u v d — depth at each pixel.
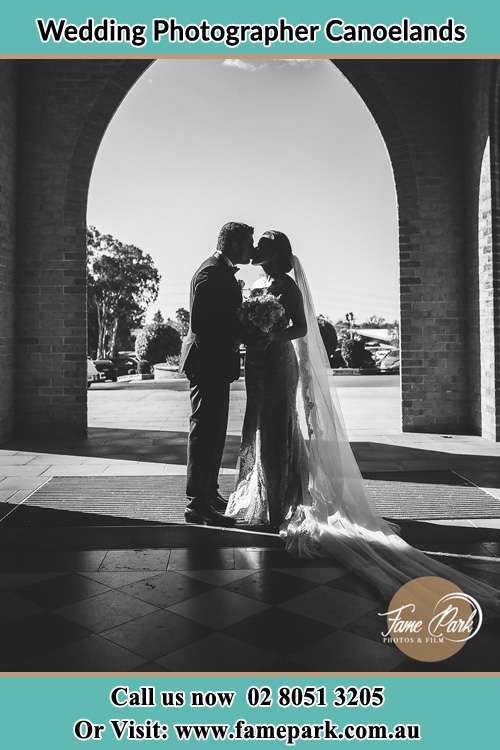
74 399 8.78
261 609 3.08
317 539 3.98
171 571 3.61
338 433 4.32
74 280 8.76
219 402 4.69
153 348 32.53
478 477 5.98
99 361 25.84
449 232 8.96
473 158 8.55
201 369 4.64
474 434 8.78
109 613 3.04
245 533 4.35
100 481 5.98
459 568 3.63
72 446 8.09
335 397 4.36
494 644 2.72
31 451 7.71
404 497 5.25
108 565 3.71
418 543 4.08
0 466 6.75
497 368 8.06
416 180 8.95
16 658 2.61
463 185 8.95
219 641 2.76
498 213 8.05
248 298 4.49
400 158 8.97
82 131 8.71
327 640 2.76
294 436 4.42
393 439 8.41
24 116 8.70
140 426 10.13
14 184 8.60
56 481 5.98
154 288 55.94
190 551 3.96
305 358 4.55
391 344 49.22
